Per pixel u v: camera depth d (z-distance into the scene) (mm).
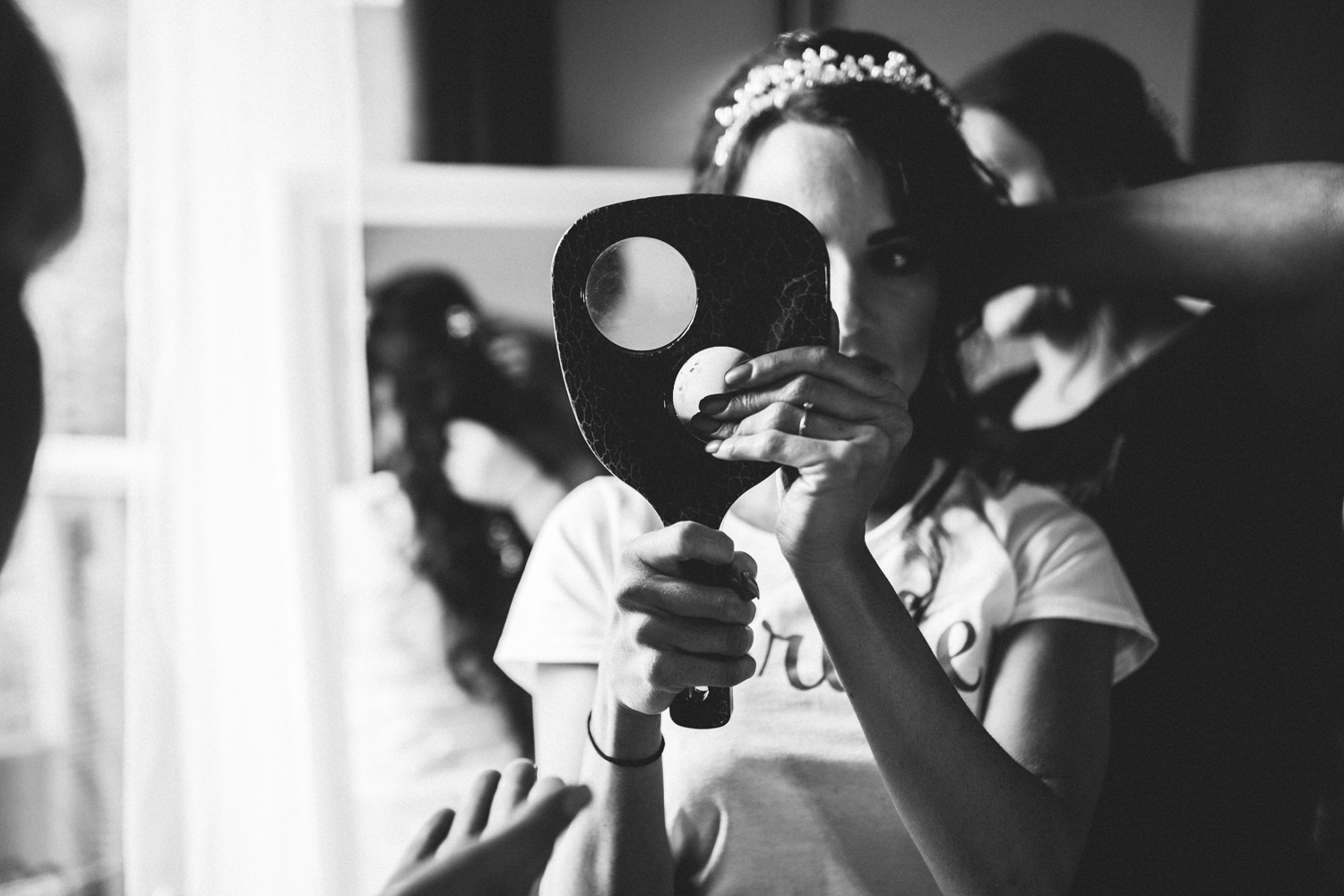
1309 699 1124
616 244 604
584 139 1771
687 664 587
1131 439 1263
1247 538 1154
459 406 1659
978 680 821
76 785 1615
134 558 1302
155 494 1299
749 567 615
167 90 1312
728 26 1753
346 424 1529
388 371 1656
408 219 1684
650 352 609
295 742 1413
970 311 989
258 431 1400
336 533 1488
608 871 712
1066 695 808
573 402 601
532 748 1614
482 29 1759
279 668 1411
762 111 857
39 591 1615
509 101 1769
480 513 1644
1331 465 1070
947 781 657
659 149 1769
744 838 797
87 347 1617
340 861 1444
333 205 1467
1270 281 958
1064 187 1430
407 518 1617
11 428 574
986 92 1451
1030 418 1337
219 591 1359
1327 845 1100
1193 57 1628
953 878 677
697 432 610
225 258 1360
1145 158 1446
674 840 812
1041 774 762
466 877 482
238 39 1382
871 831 793
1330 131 1615
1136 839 1160
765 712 819
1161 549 1220
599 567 875
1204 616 1181
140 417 1303
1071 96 1432
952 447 922
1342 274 917
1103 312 1292
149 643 1297
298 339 1453
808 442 586
